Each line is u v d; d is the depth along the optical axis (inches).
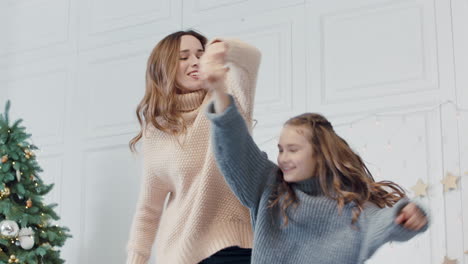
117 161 160.1
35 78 179.2
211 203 71.8
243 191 61.7
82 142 166.4
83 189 163.5
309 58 135.1
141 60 160.9
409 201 54.6
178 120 74.6
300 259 58.9
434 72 120.6
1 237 134.8
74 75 171.9
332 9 134.7
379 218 56.0
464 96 116.6
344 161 60.9
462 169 113.5
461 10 120.6
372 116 124.2
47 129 173.5
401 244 115.1
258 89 139.6
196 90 77.9
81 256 159.8
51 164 170.6
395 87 124.0
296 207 59.9
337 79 131.0
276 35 140.3
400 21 126.6
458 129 115.3
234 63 66.0
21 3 187.2
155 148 77.3
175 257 72.1
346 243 57.1
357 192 60.4
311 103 132.6
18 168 137.7
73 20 175.8
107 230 157.9
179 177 74.1
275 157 133.3
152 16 160.9
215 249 70.1
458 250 110.3
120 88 163.2
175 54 78.3
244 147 60.7
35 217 138.6
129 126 159.5
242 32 144.9
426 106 119.6
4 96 182.9
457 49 119.3
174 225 73.6
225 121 57.6
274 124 136.0
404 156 119.2
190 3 154.6
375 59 127.6
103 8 170.9
